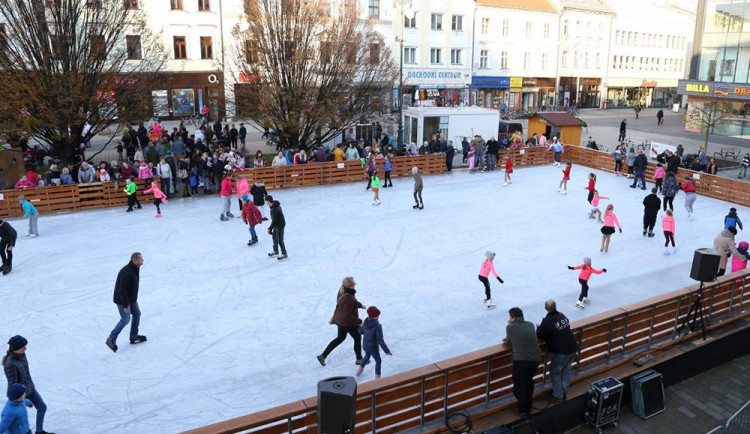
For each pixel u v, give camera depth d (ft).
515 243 54.80
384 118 123.85
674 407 29.58
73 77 73.10
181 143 79.56
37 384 30.25
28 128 72.64
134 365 32.27
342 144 92.12
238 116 88.99
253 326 37.19
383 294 42.37
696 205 71.31
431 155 88.12
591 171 92.38
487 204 70.18
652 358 30.71
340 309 30.89
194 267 47.88
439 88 159.63
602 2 205.26
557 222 62.23
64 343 34.91
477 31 165.58
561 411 26.96
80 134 81.41
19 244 53.62
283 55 82.38
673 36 231.09
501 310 39.60
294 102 81.97
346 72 86.07
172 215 63.98
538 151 97.55
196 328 36.86
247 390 29.73
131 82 86.33
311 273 46.78
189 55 126.41
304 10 81.71
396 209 67.62
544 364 27.73
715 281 34.55
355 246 53.72
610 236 56.65
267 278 45.60
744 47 133.49
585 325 28.45
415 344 34.55
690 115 144.36
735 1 133.90
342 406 17.89
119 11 82.17
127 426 26.63
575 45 194.59
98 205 66.64
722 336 33.55
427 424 24.79
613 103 219.61
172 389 29.78
